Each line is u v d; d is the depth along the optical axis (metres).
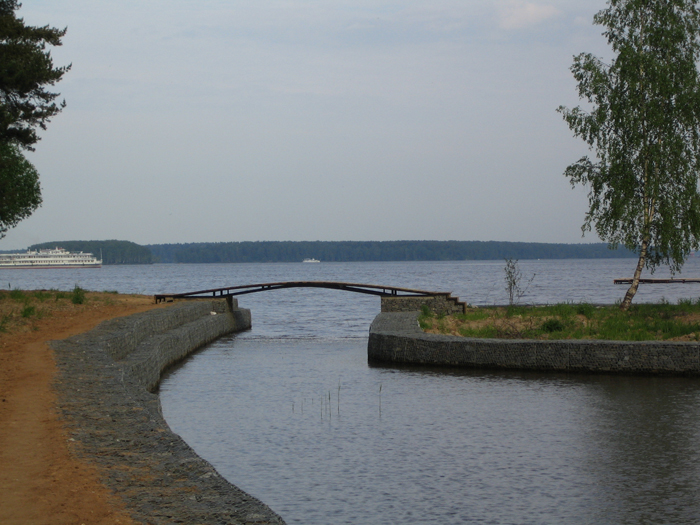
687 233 32.28
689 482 11.84
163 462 9.10
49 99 30.75
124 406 12.17
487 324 29.84
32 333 22.64
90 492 8.01
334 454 13.54
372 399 18.88
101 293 42.22
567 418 16.39
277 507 10.73
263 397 19.27
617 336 26.70
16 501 7.71
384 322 30.00
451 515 10.44
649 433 14.95
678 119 32.44
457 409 17.48
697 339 25.36
